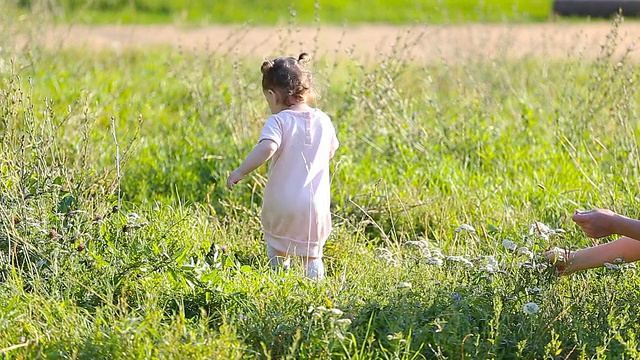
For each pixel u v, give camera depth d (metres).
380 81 22.80
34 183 15.38
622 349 12.29
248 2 56.91
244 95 23.16
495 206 18.92
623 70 23.55
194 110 24.55
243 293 13.47
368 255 16.14
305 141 15.85
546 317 12.70
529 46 38.88
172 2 56.03
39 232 14.44
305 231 15.84
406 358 11.80
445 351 12.17
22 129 17.94
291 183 15.79
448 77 29.64
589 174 20.77
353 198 18.97
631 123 23.14
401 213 18.62
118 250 14.42
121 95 27.92
